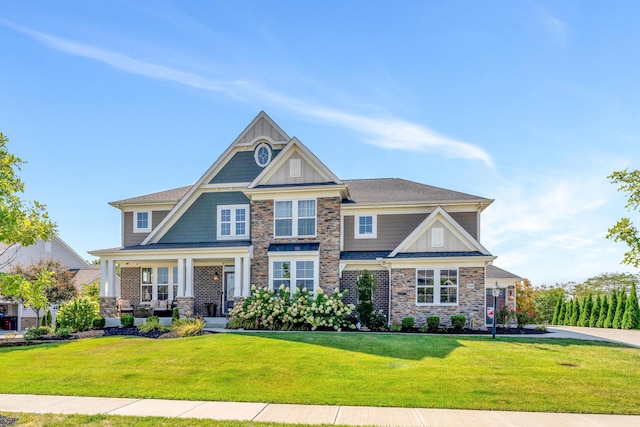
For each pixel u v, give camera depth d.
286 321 19.48
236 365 11.62
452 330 19.11
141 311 23.42
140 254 22.38
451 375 10.49
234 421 7.47
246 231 24.42
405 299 20.50
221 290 24.52
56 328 20.58
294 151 23.17
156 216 26.78
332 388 9.59
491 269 28.94
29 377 11.06
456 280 20.28
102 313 22.12
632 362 12.21
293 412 8.02
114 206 26.95
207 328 20.25
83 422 7.43
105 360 12.77
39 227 9.68
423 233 21.38
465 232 20.86
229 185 24.81
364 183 27.97
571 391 9.34
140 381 10.47
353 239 23.61
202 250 21.89
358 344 14.08
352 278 22.23
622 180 12.91
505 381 10.03
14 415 7.86
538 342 15.39
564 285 42.84
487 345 14.39
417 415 7.83
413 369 11.05
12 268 27.38
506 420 7.58
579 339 16.56
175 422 7.43
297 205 22.55
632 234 12.62
